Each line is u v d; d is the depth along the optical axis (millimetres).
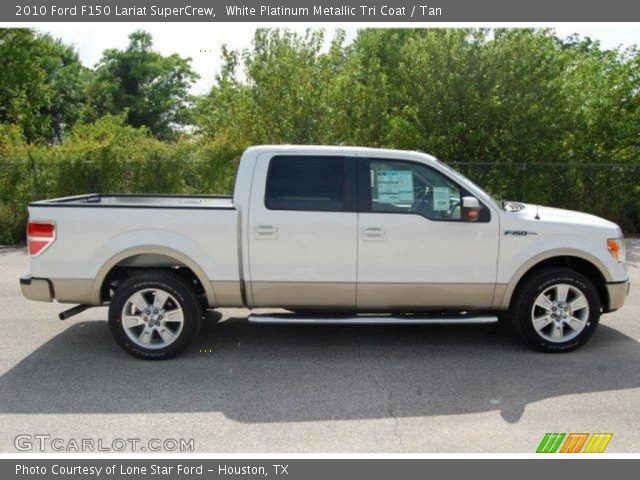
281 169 5523
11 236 13211
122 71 47719
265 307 5641
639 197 13492
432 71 14023
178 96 48469
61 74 44375
